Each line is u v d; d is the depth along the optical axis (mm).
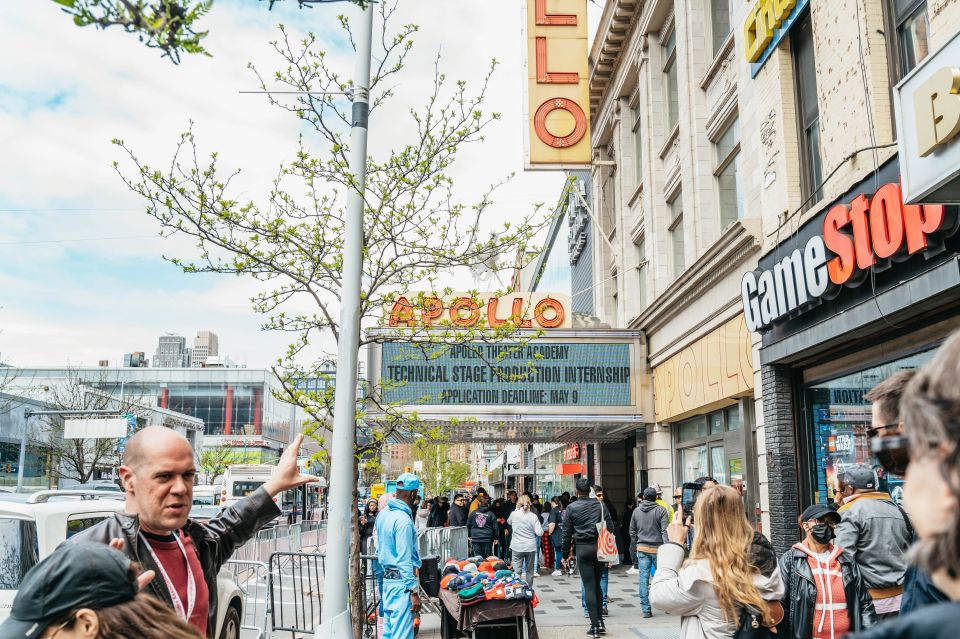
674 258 17203
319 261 7359
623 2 18938
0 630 1658
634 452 20469
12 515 6102
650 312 16031
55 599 1638
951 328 7191
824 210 8727
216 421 88438
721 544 3688
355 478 7340
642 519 11086
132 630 1675
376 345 15695
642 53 18859
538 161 17031
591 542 9641
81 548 1715
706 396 13336
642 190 19406
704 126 14820
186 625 1778
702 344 13594
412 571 7266
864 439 8727
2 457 39406
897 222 7066
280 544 21109
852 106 8688
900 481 7922
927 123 5527
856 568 4570
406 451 63625
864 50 8445
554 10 17516
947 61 5426
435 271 7957
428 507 22031
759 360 10938
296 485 3186
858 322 7996
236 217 6984
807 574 4594
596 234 24594
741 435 12328
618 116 21719
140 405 52969
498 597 7746
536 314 16406
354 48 6820
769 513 10445
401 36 7371
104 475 47625
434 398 15734
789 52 10672
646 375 16594
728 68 13398
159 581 2605
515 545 13133
